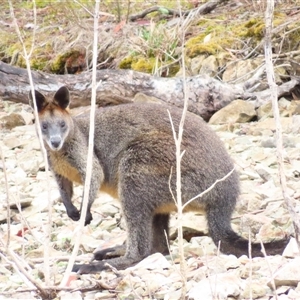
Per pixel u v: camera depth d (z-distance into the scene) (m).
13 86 17.41
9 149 16.06
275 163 13.48
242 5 21.31
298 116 15.75
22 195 12.93
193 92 17.20
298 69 17.92
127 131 10.59
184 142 10.09
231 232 9.83
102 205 12.45
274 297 7.61
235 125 16.34
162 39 20.00
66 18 22.33
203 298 7.68
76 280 9.09
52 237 11.33
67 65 20.91
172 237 10.84
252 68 18.34
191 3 22.05
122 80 17.44
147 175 10.20
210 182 9.90
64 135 11.11
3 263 10.03
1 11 24.59
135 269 9.12
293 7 19.81
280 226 10.48
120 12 21.91
